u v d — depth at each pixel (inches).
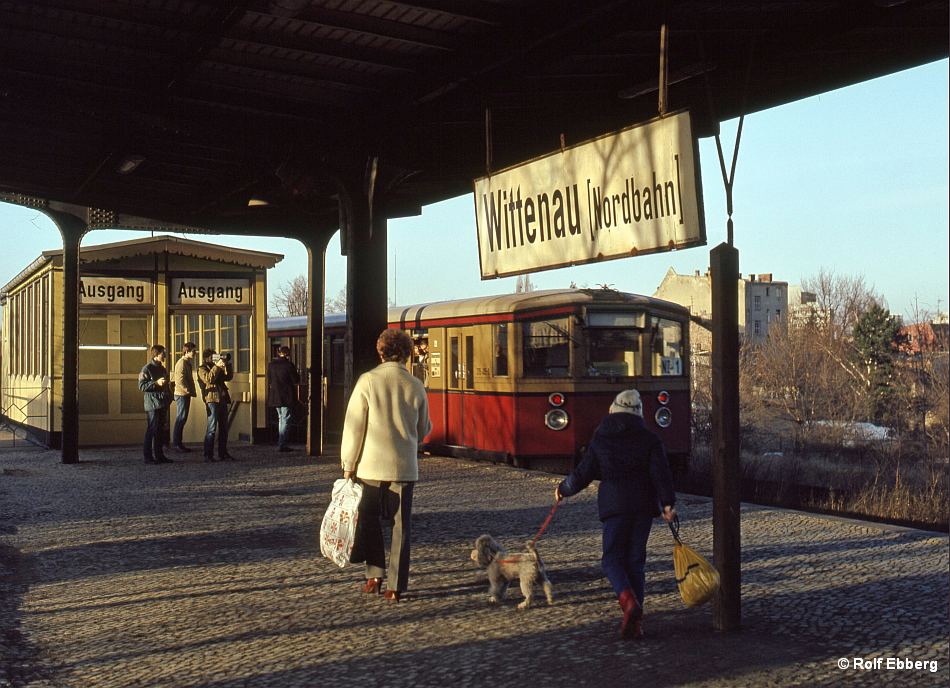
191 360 770.2
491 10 333.7
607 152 310.2
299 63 400.2
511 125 476.4
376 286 479.8
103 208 678.5
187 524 434.9
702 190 275.6
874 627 259.4
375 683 218.8
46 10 346.6
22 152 572.1
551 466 667.4
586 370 668.1
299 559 358.3
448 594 302.0
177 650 247.8
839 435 1441.9
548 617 273.3
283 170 474.6
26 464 693.9
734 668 224.7
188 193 688.4
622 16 309.1
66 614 284.8
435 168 500.4
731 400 261.9
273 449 801.6
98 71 417.4
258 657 240.4
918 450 1251.8
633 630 248.4
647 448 258.8
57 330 827.4
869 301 2364.7
